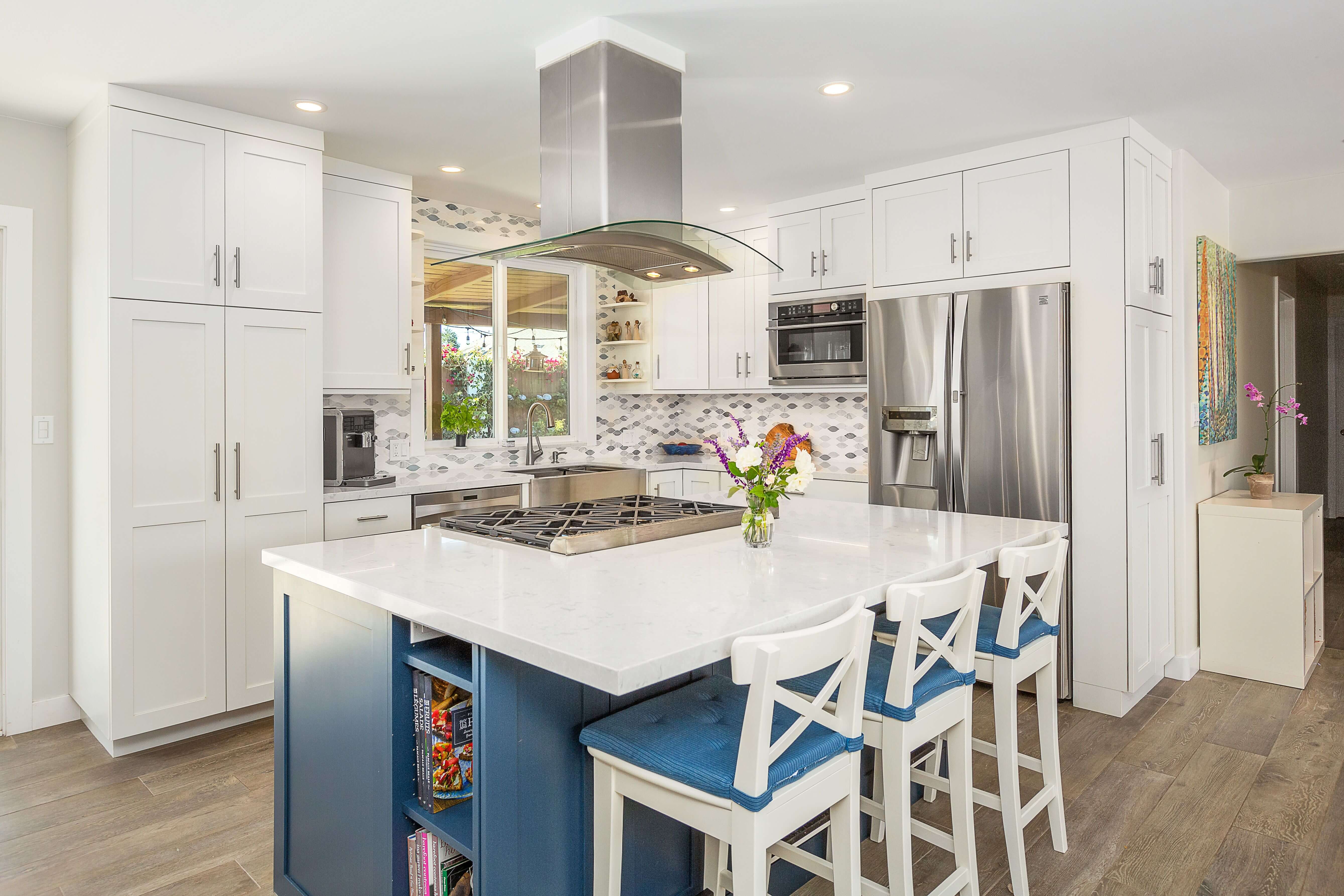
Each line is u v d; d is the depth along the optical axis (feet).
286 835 7.00
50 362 10.87
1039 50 8.77
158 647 9.89
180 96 9.91
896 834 5.76
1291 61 9.07
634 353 18.38
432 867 5.72
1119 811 8.38
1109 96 10.08
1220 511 12.89
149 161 9.76
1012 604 6.86
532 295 17.10
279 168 10.87
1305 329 16.52
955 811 6.46
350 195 12.37
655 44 8.42
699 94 9.96
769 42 8.52
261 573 10.75
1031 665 7.27
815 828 7.05
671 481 17.48
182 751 10.00
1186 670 12.64
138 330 9.68
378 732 5.82
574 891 5.54
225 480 10.37
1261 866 7.36
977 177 12.21
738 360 16.46
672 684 6.38
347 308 12.31
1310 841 7.77
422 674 5.65
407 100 10.12
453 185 14.05
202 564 10.22
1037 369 11.39
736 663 4.38
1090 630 11.30
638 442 19.04
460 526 8.02
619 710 5.84
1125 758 9.68
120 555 9.58
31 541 10.73
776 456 7.34
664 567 6.51
